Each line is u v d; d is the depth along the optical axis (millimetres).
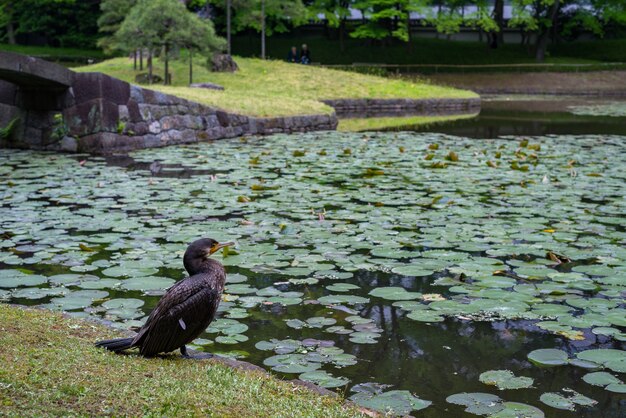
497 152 12727
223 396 3248
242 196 8789
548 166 11812
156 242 6902
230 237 7047
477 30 51906
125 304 5137
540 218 7945
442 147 14445
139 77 22984
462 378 4156
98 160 12359
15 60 12148
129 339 3742
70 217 7797
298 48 46031
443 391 3971
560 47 49188
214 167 11469
